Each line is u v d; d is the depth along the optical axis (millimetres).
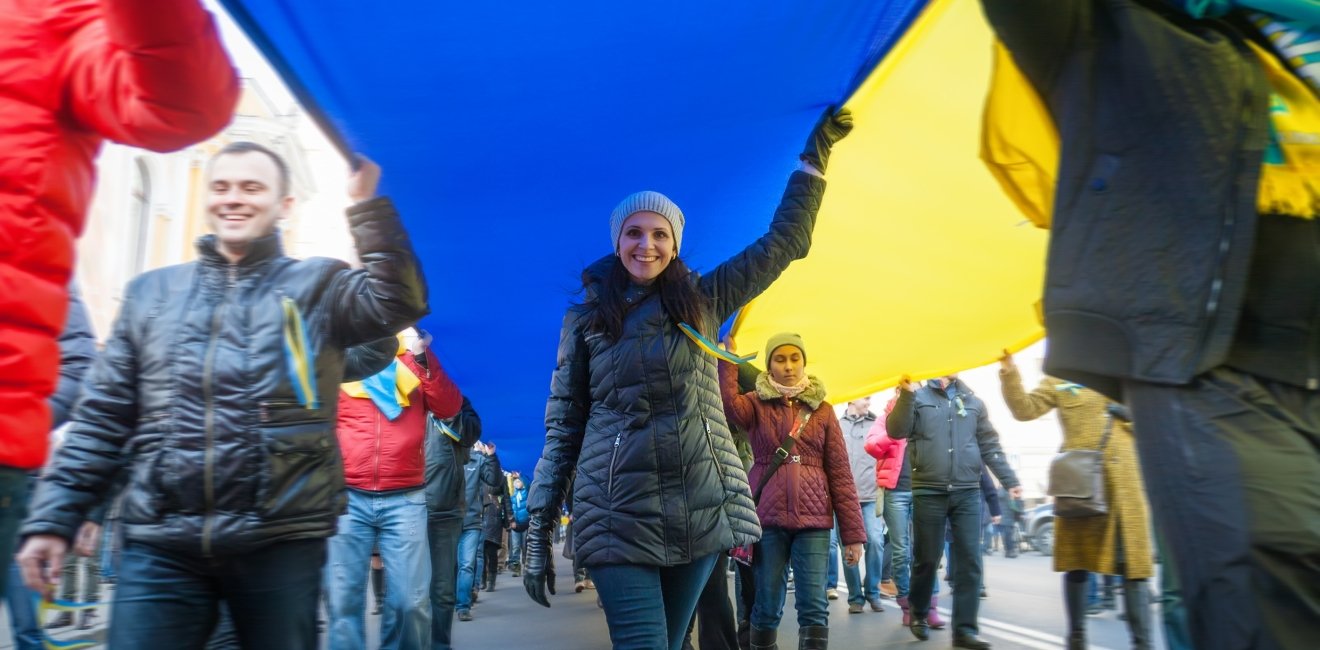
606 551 3135
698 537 3176
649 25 2881
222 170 2631
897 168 4156
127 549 2467
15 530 1964
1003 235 4383
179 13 1874
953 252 4645
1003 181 2689
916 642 7047
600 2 2705
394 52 2889
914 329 5484
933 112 3754
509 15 2717
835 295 5332
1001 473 7242
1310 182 1705
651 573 3158
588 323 3404
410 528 5254
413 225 4785
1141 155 1777
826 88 3535
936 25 3213
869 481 9875
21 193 1950
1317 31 1737
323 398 2625
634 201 3449
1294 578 1531
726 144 4039
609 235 5137
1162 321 1694
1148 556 5438
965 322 5254
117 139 2146
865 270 5016
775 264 3684
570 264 5578
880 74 3408
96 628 7664
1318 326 1673
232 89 2176
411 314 2727
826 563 5219
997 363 5680
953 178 4117
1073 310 1812
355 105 3258
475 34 2814
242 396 2461
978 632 6816
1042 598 10672
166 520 2416
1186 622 1685
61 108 2043
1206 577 1603
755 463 5379
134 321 2539
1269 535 1525
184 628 2459
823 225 4719
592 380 3361
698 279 3484
